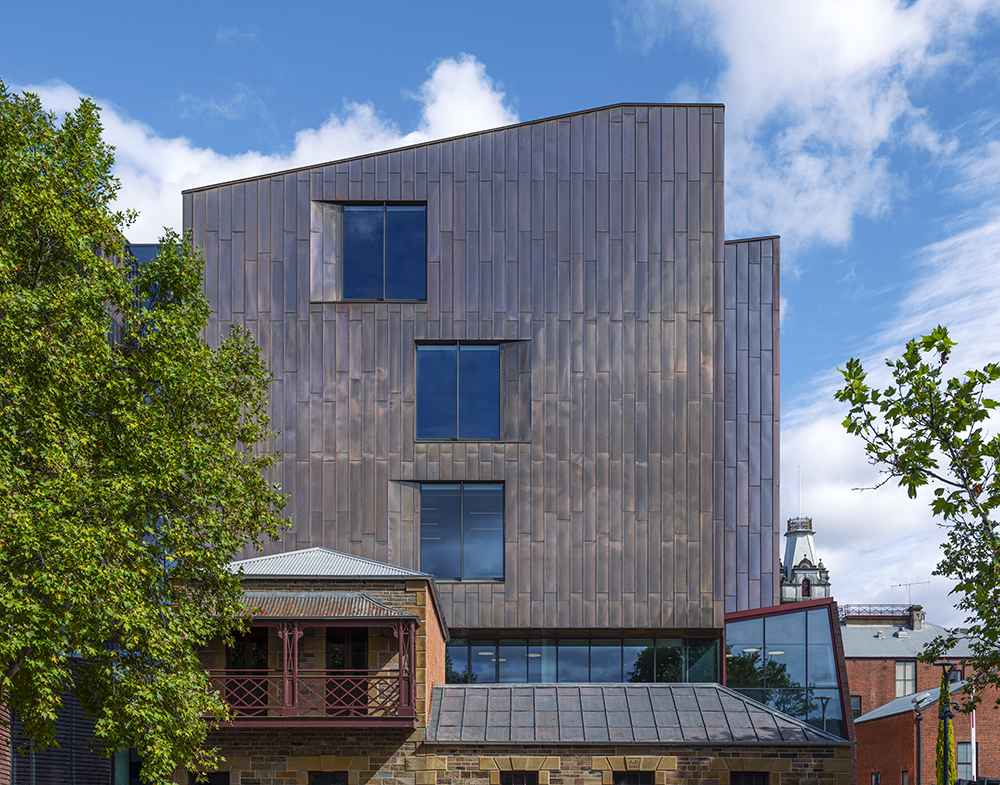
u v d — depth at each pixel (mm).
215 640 20938
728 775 20156
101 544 13562
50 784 21453
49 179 14891
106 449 15125
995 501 12516
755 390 29578
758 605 28344
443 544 27344
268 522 17656
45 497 13242
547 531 27078
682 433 27391
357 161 28500
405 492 27438
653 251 28047
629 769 20188
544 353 27750
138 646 14680
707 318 27797
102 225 16016
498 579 27109
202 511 16266
